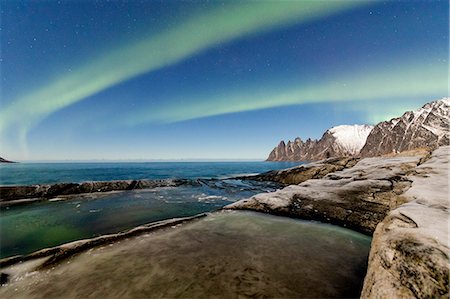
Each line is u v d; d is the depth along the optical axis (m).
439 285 3.27
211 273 5.96
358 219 10.81
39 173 54.41
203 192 24.80
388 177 15.06
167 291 5.21
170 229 10.06
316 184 16.88
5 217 14.36
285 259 6.80
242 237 8.86
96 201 19.22
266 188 28.47
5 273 6.48
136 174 54.16
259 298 4.86
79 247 8.02
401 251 4.21
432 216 5.59
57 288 5.61
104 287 5.51
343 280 5.62
